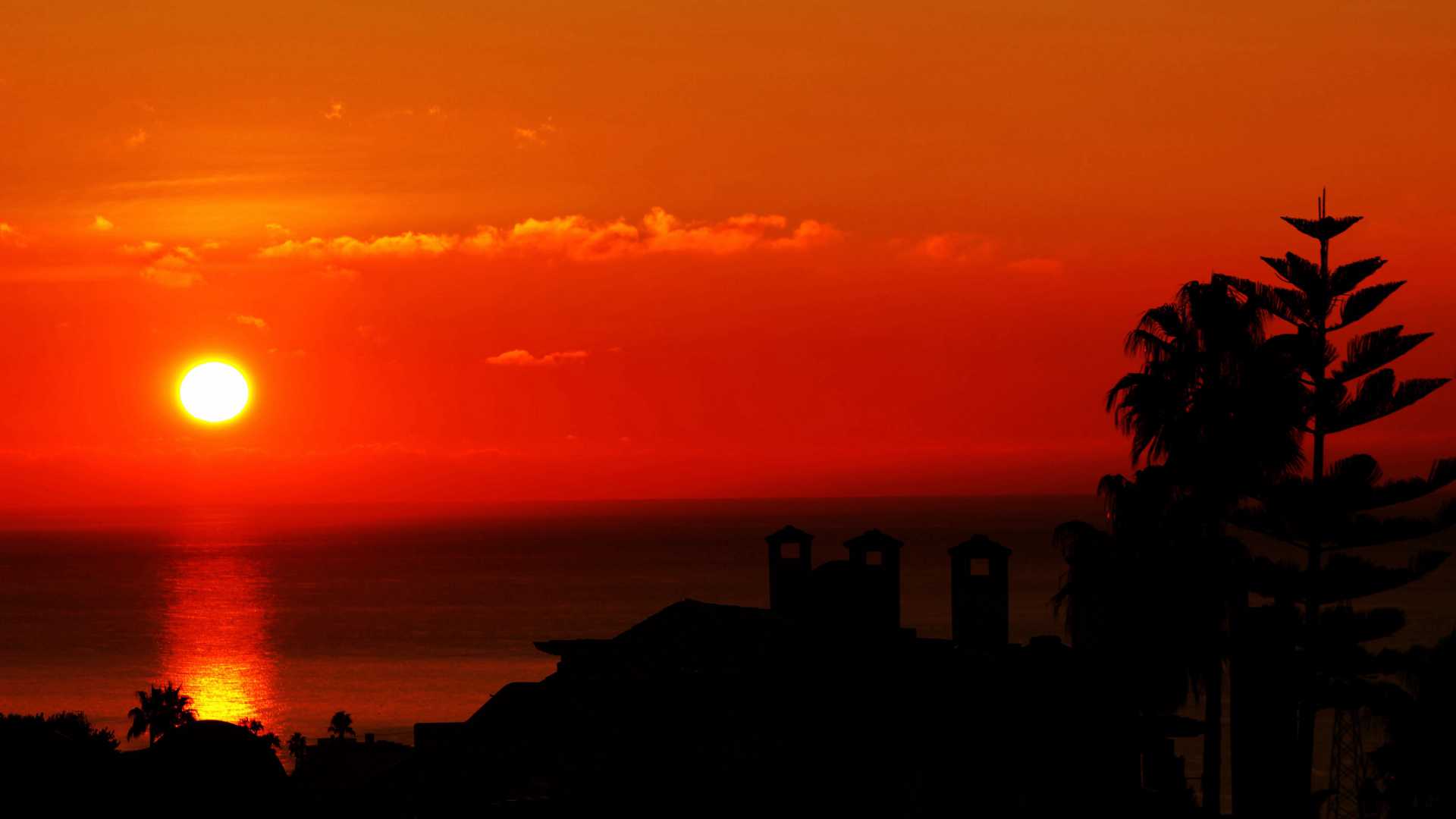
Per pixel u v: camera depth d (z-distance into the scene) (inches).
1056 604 5743.1
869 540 5088.6
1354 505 5590.6
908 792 4131.4
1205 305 5565.9
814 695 4424.2
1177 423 5556.1
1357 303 5654.5
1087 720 4379.9
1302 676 5502.0
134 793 5196.9
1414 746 5669.3
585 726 4544.8
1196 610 5492.1
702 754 4266.7
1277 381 5575.8
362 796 4867.1
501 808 4328.3
